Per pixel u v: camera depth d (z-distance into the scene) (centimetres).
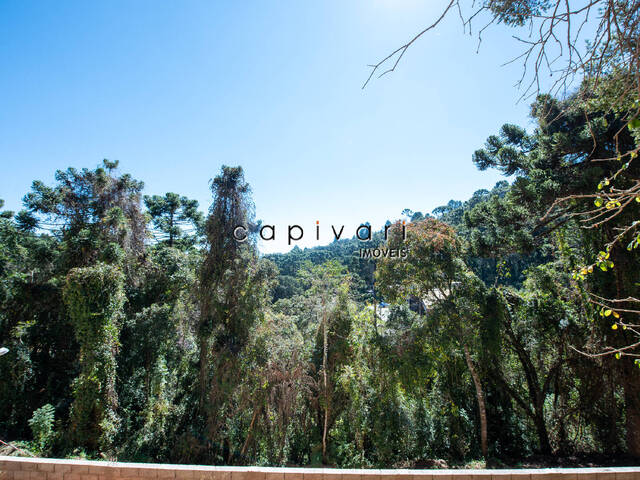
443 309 1010
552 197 953
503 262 1277
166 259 1648
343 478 460
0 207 1994
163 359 1412
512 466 1012
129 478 468
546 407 1319
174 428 1204
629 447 1012
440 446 1148
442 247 1011
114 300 1127
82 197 1516
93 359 1061
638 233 280
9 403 1270
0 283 1452
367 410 1125
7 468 486
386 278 1063
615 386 1075
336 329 1225
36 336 1494
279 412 1070
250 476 462
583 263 1047
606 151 935
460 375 1207
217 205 1191
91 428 1046
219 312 1128
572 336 1120
